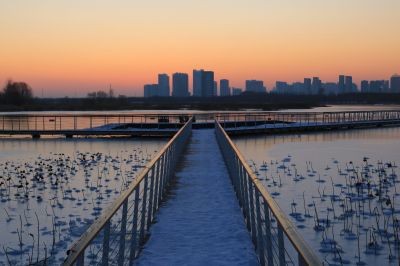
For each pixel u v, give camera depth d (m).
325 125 45.25
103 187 15.14
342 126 47.00
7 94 124.56
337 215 11.44
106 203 12.81
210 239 7.36
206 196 10.52
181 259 6.43
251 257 6.48
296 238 3.62
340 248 9.02
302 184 15.69
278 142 32.59
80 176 17.39
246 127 40.84
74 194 14.02
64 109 123.81
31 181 16.36
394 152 26.34
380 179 16.11
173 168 13.30
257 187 5.64
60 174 17.52
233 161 11.42
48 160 22.67
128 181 16.28
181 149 18.36
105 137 36.59
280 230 4.37
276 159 23.06
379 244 9.20
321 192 14.28
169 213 9.03
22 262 8.25
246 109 123.88
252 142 32.53
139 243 7.02
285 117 65.31
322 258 8.50
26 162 22.20
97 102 135.75
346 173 18.19
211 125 40.75
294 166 20.17
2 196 13.76
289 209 12.09
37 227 10.50
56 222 10.82
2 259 8.44
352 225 10.57
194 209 9.34
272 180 16.47
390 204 12.23
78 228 10.19
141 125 40.25
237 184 10.16
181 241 7.26
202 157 17.31
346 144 31.12
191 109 125.81
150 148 28.47
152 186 8.12
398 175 17.64
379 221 10.91
